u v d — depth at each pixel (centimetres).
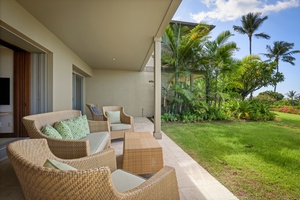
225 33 659
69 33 349
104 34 359
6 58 331
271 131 472
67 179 65
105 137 242
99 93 767
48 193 69
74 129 229
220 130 477
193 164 239
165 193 108
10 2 220
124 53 506
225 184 186
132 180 122
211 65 682
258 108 723
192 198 159
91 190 69
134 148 190
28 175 71
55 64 358
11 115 335
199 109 683
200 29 625
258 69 1026
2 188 169
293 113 1072
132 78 797
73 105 593
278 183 190
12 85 334
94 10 262
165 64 703
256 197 163
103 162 141
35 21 281
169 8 257
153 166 191
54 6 248
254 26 1577
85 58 567
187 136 405
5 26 223
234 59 691
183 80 761
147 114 808
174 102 671
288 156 275
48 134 180
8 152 83
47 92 343
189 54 643
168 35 591
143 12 270
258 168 229
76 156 169
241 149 310
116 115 384
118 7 255
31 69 337
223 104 738
